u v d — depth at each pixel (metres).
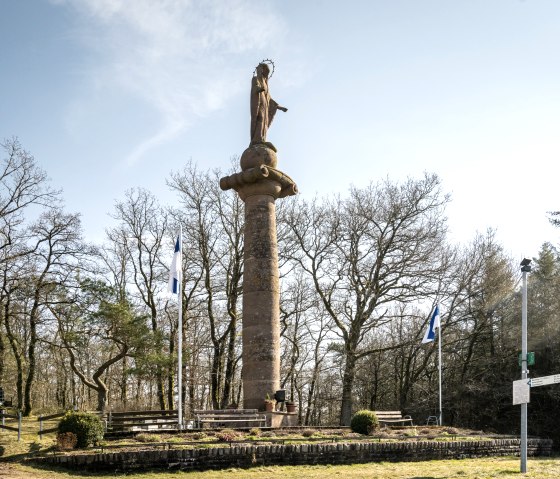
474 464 18.41
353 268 36.69
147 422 23.17
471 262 39.50
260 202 25.77
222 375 39.00
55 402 45.12
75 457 16.45
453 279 38.56
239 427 22.06
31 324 32.16
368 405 47.31
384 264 36.75
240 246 37.06
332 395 46.19
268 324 24.55
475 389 37.00
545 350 35.97
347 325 39.69
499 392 36.62
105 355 40.12
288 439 19.03
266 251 25.28
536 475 14.82
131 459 16.27
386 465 18.05
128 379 40.75
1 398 30.55
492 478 14.46
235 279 36.69
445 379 41.91
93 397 47.62
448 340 41.75
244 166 26.19
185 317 37.44
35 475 15.42
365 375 45.31
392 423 28.09
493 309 38.94
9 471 15.73
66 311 31.69
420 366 44.25
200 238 36.66
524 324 16.02
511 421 37.16
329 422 51.19
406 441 20.02
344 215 37.34
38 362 41.62
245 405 24.08
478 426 37.94
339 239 37.25
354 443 18.58
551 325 35.44
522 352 15.95
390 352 44.00
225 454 16.98
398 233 36.75
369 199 37.16
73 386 42.59
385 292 36.56
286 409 25.03
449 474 15.45
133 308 33.22
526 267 16.12
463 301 39.28
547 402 35.88
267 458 17.41
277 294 25.20
